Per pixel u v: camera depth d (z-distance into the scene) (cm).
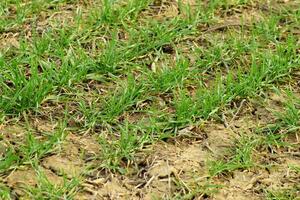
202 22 478
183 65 423
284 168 367
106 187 351
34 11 477
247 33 468
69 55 425
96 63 428
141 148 372
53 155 365
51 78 409
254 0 502
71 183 345
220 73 431
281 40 464
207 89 416
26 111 393
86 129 384
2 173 352
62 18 473
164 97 410
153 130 382
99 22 464
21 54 430
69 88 411
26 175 352
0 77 405
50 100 402
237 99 411
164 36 452
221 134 387
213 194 349
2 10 469
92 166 361
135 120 393
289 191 352
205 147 379
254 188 355
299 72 434
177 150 375
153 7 491
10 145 367
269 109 404
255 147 379
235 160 366
